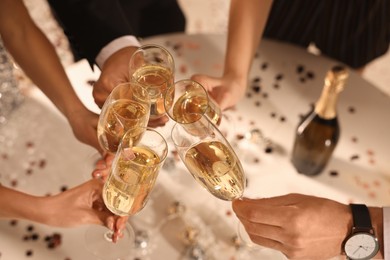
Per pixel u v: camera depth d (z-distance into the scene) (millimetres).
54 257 717
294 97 898
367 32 1128
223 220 762
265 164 820
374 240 646
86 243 727
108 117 636
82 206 696
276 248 683
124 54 790
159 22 1208
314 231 647
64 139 836
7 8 813
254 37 847
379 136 854
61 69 819
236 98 803
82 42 842
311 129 769
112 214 697
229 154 637
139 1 1132
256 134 840
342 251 676
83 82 891
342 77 685
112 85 757
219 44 960
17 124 847
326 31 1156
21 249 721
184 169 809
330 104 721
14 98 895
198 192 786
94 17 828
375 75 1580
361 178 809
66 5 831
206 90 743
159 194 779
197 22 1705
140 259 719
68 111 789
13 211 700
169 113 648
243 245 735
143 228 747
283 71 928
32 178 792
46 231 739
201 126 620
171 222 753
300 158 792
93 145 772
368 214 646
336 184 803
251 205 656
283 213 644
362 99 897
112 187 602
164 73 705
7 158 809
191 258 717
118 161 598
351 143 845
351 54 1182
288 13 1134
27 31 815
